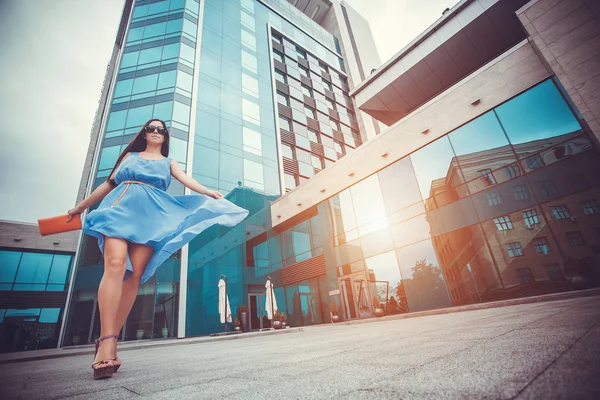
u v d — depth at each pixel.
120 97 17.45
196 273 14.52
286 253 18.12
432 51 14.12
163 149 2.54
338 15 42.81
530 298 7.37
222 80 21.66
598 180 7.91
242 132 20.91
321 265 15.73
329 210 15.96
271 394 0.86
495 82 10.33
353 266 14.08
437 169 11.65
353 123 34.19
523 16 9.35
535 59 9.50
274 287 17.56
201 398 0.89
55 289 17.48
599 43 7.87
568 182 8.38
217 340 9.40
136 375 1.67
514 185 9.40
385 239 13.02
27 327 16.05
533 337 1.31
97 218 1.88
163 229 2.07
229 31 24.95
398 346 1.79
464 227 10.40
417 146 12.40
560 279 8.05
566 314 2.28
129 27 20.45
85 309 12.22
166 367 2.01
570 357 0.80
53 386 1.38
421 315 9.88
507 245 9.22
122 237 1.87
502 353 1.03
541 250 8.55
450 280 10.49
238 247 16.89
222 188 17.86
